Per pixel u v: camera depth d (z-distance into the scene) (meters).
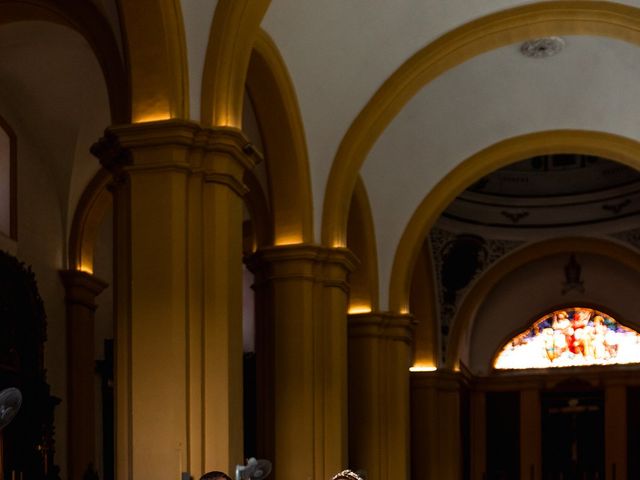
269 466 7.79
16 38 10.28
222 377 7.58
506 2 10.48
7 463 10.38
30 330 11.08
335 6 9.78
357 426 14.07
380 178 14.06
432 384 19.42
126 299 7.64
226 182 7.78
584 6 10.34
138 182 7.61
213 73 7.88
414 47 10.91
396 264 14.73
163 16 7.55
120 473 7.48
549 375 22.55
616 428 21.88
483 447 22.73
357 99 11.24
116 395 7.59
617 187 20.44
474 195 20.66
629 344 22.22
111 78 8.09
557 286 22.62
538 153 14.15
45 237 12.01
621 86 12.73
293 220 11.02
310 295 11.05
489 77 12.81
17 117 11.51
